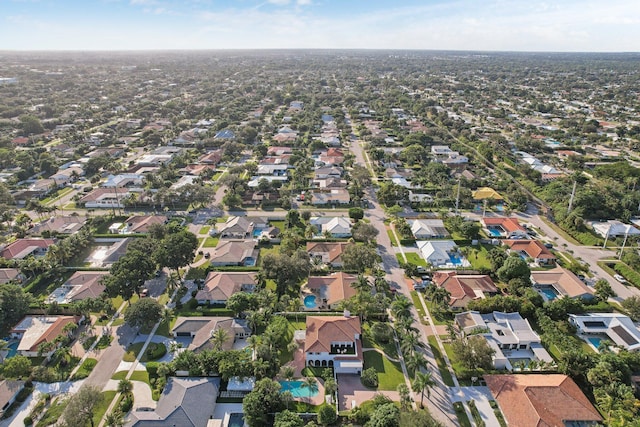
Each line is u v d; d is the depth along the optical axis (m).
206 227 173.25
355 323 107.31
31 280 132.75
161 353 101.31
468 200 192.50
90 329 111.00
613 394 85.81
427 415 75.38
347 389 92.94
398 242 160.75
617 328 109.81
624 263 143.88
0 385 88.69
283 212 188.75
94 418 84.19
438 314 117.25
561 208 182.12
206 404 85.44
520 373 95.44
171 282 124.38
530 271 131.25
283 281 123.38
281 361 100.50
